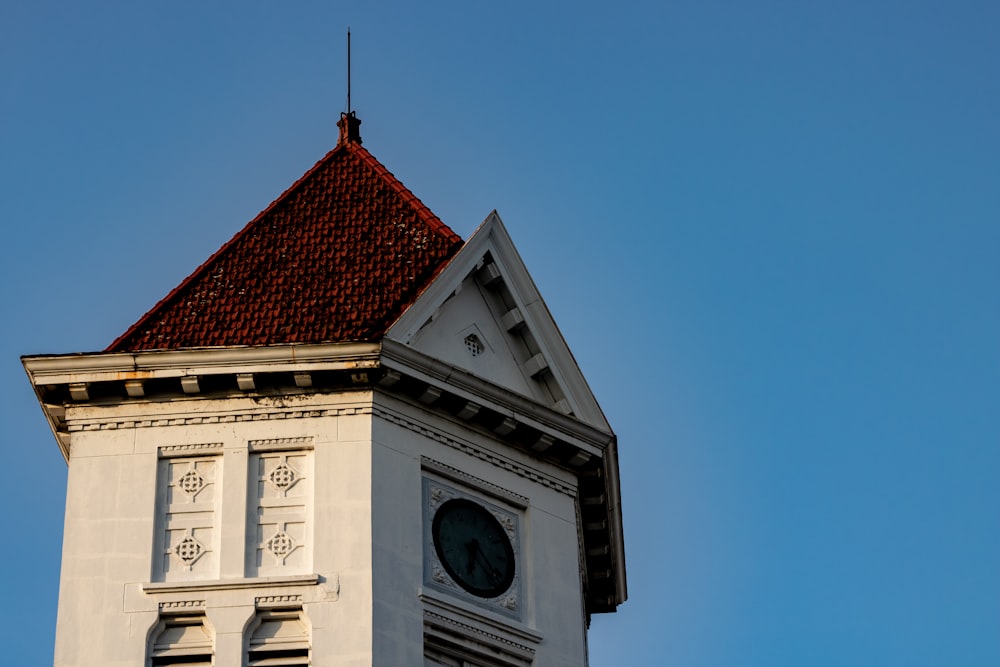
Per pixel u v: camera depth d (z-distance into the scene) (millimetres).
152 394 68688
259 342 70062
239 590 65750
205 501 67438
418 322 69938
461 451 70000
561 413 71750
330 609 65375
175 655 65188
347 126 80125
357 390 68812
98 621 65375
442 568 67875
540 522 70812
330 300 71750
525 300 72562
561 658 68750
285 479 67688
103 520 67000
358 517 66875
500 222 72562
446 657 66938
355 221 75438
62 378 68438
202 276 73188
